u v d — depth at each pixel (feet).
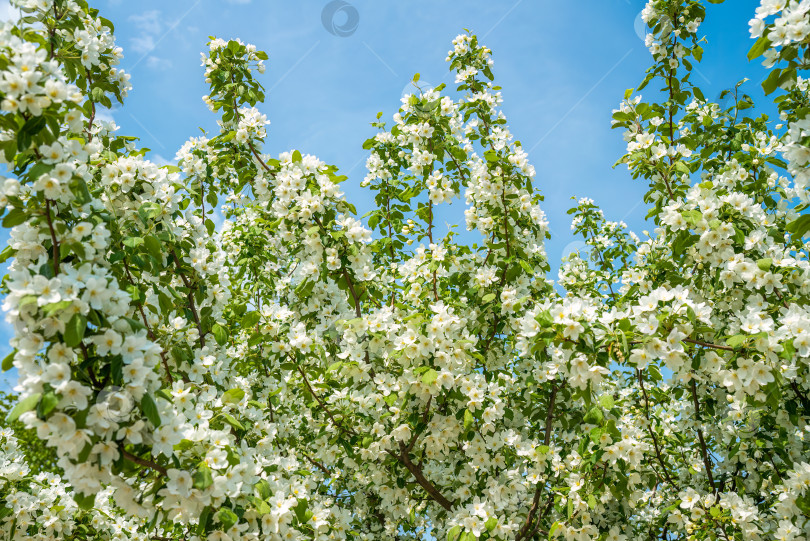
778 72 10.45
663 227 15.38
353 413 16.57
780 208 16.39
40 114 8.33
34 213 8.99
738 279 13.56
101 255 10.02
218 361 14.97
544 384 17.35
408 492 18.03
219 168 20.33
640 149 16.11
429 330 14.11
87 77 15.69
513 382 19.21
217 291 15.20
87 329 9.12
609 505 18.19
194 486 9.86
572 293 21.97
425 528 21.88
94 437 8.47
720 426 17.02
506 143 20.76
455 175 21.91
